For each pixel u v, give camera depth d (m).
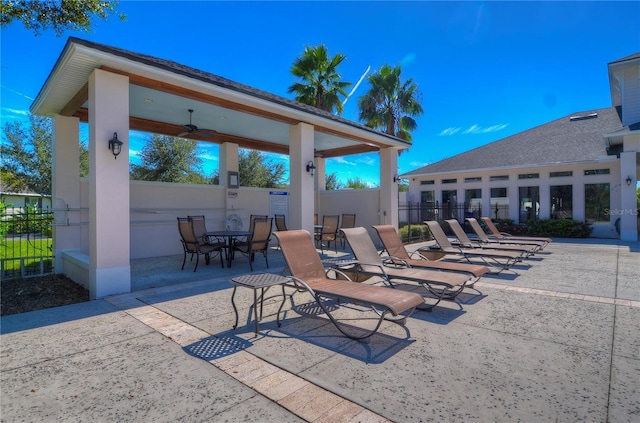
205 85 5.99
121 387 2.48
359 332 3.59
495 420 2.06
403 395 2.35
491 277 6.39
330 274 6.38
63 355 3.02
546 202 16.19
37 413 2.15
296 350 3.14
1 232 6.88
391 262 5.95
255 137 11.14
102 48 4.70
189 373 2.70
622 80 14.32
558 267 7.41
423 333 3.55
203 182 21.20
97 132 4.99
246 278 3.81
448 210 18.84
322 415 2.14
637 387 2.43
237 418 2.11
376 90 18.73
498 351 3.08
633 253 9.54
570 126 18.95
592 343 3.24
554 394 2.35
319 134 10.14
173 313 4.22
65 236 7.14
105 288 5.05
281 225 10.80
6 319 3.98
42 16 6.12
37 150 18.00
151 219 9.27
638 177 16.14
